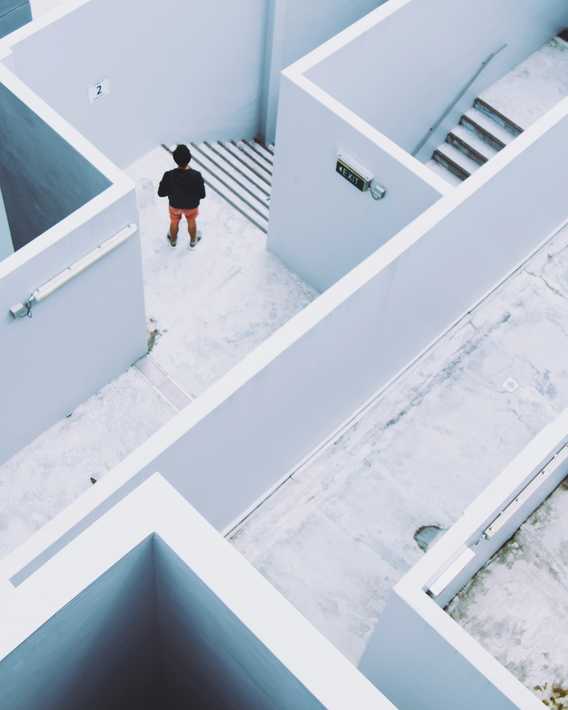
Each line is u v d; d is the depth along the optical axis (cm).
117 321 920
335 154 904
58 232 772
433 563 567
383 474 923
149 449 652
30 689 349
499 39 1147
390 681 698
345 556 877
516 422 967
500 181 849
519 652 645
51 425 957
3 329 794
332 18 1246
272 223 1070
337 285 751
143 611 383
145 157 1198
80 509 618
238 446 764
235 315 1073
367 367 892
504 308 1036
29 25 922
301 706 327
